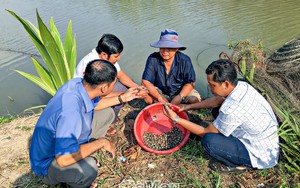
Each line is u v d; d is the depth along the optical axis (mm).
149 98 3824
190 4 9891
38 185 2887
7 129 3801
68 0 11727
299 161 2750
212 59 6191
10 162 3205
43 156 2393
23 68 6504
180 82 3896
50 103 2309
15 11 10445
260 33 7160
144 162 3105
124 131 3609
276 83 3492
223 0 9969
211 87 2623
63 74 3834
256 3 9312
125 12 9703
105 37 3074
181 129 3498
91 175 2469
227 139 2729
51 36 3434
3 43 7703
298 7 8602
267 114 2613
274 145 2670
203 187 2760
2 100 5398
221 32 7422
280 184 2674
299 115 3133
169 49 3453
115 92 3373
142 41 7344
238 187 2719
